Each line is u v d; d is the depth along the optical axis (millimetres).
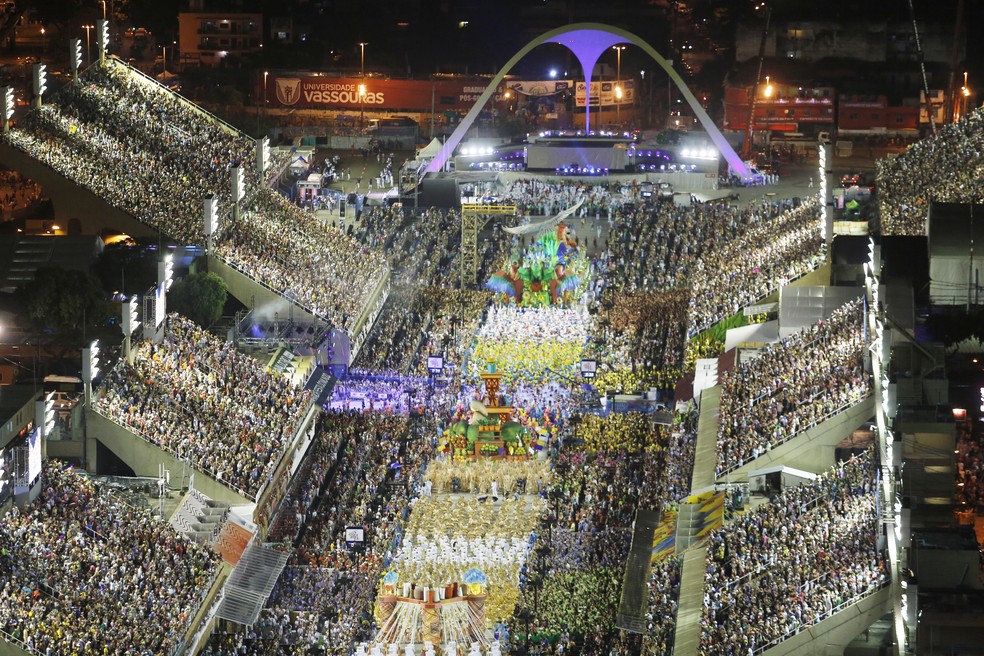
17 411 125312
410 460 150625
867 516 112250
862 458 119750
